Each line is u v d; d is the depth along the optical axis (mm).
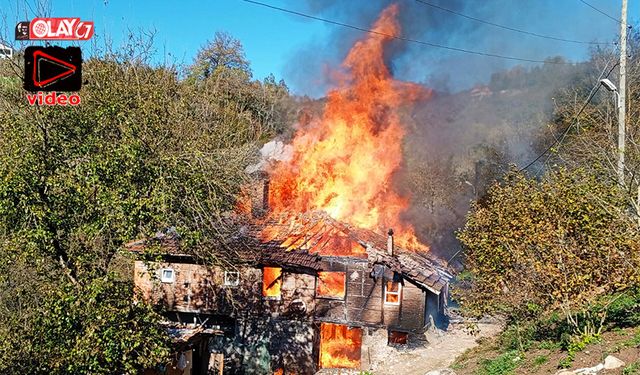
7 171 12570
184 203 15141
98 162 13359
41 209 12578
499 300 13961
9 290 13922
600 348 10898
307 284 23906
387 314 23438
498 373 12430
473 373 13609
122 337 12398
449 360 20703
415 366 21234
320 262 23875
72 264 13305
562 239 11328
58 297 12109
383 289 23500
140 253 14531
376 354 23188
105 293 12609
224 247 19656
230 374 23938
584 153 25578
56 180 12898
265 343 23859
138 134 15258
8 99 15312
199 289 24172
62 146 13852
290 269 24000
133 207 13266
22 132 13508
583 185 12008
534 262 11625
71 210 13234
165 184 14102
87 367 12094
